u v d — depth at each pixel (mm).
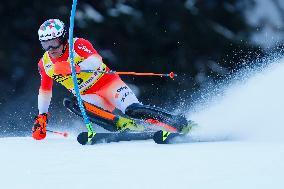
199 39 52719
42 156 15102
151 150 15438
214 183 11336
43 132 19156
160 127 20141
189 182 11500
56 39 18562
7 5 49562
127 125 19750
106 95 20422
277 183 11195
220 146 15984
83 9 50594
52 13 50250
